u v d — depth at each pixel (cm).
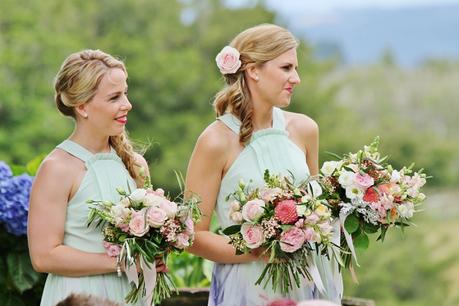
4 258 609
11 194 590
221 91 507
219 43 3259
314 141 522
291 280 486
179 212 450
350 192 465
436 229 3309
